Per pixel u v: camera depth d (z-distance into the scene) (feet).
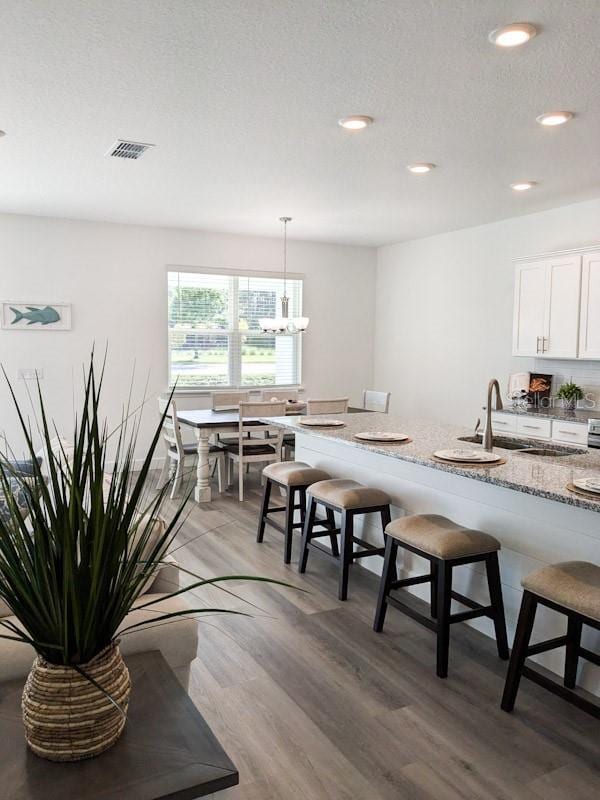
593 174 14.71
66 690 3.73
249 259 23.34
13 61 8.91
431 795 6.19
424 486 10.98
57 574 3.62
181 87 9.84
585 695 7.96
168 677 4.94
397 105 10.53
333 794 6.20
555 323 17.28
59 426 20.56
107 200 17.75
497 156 13.34
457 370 22.11
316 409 18.81
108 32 8.08
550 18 7.71
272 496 18.45
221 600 10.89
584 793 6.24
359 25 7.90
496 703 7.81
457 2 7.36
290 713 7.56
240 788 6.26
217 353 23.21
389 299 25.41
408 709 7.66
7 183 15.85
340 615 10.34
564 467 9.45
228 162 13.94
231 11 7.57
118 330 21.25
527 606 7.41
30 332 20.02
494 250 20.45
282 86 9.78
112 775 3.73
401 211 18.92
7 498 3.58
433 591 10.13
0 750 3.94
